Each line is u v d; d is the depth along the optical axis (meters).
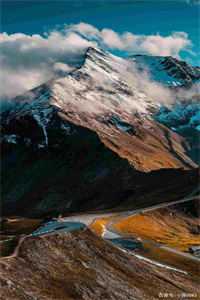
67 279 76.12
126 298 78.94
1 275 68.38
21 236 87.19
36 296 67.06
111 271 86.12
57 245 86.12
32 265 75.94
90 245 92.06
